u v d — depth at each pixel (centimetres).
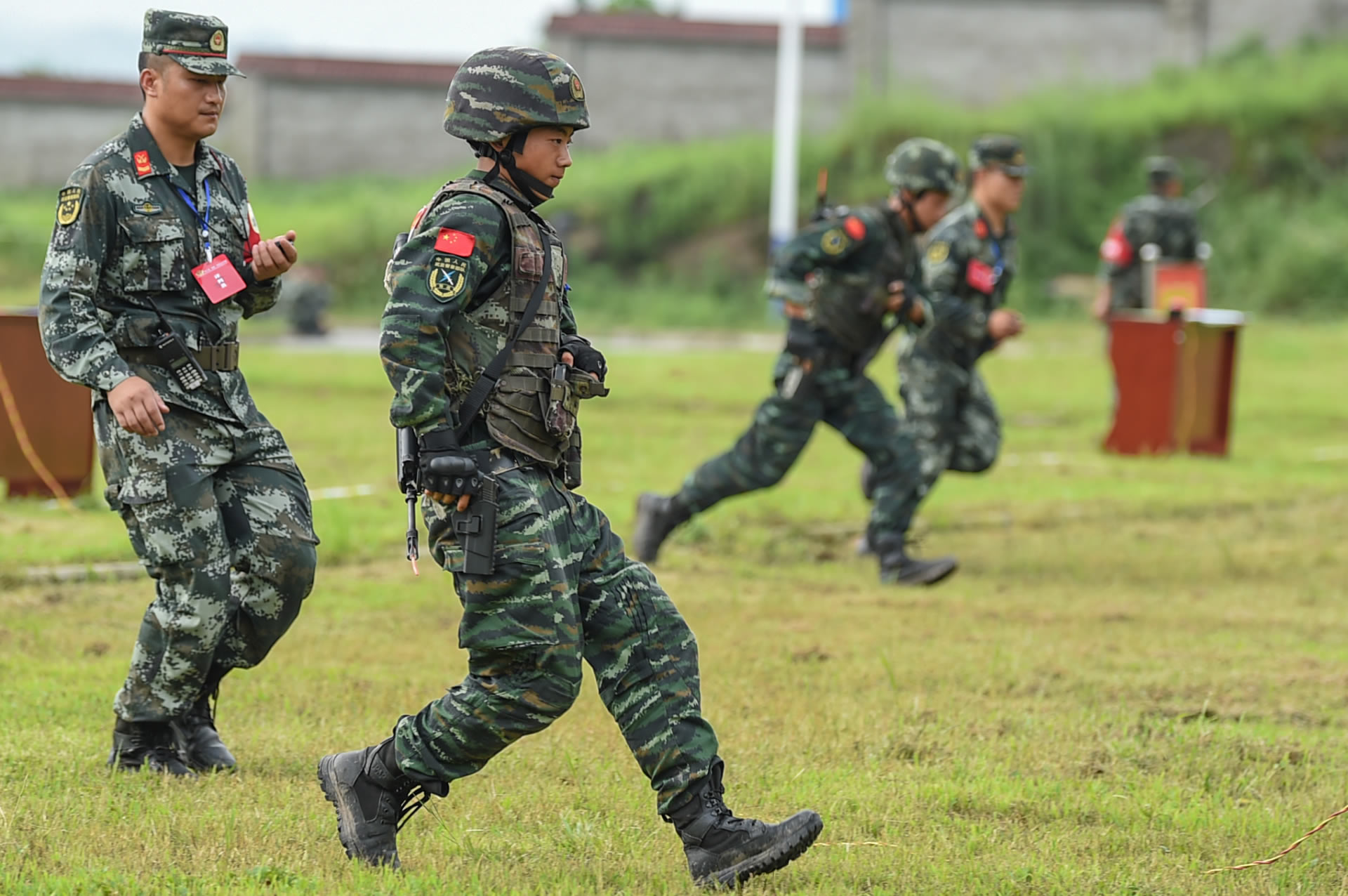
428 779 1232
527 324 1219
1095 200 10400
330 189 12888
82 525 2939
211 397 1509
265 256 1509
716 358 7081
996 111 11200
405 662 2039
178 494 1474
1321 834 1377
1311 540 3138
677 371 6394
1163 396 4300
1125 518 3412
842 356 2644
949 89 12506
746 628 2278
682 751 1223
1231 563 2847
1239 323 4256
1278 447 4569
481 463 1204
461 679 1933
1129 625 2361
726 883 1203
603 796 1462
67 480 3181
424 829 1370
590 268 10931
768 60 13000
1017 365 6831
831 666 2031
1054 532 3228
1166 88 11400
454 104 1238
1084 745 1667
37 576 2494
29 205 12306
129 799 1426
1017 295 9694
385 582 2575
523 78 1219
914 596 2577
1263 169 10494
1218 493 3694
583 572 1246
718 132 13025
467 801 1448
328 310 9912
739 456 2692
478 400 1207
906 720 1766
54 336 1441
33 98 13625
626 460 4025
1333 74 10938
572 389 1235
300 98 13525
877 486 2711
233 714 1762
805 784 1511
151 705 1517
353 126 13588
